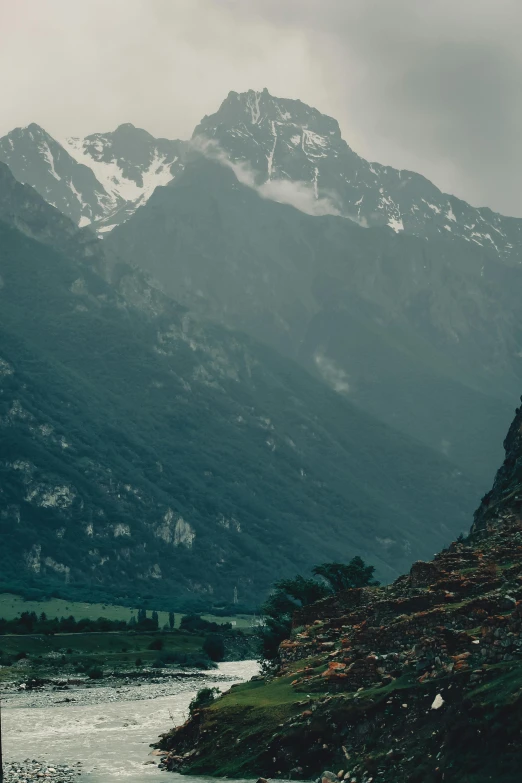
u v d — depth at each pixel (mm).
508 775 47250
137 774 65000
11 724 105500
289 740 59312
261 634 121625
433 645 58406
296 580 128500
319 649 76938
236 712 66188
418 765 51125
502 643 54938
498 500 119312
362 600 87125
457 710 51688
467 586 71250
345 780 53375
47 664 195000
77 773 67688
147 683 169375
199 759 64250
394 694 56531
